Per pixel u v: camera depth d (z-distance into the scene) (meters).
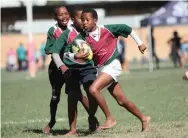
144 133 23.81
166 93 47.84
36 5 154.88
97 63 23.98
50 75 27.14
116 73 23.66
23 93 56.53
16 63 140.50
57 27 25.98
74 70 24.66
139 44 23.95
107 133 24.80
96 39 23.67
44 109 40.69
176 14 89.31
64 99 47.06
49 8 160.50
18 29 164.88
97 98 23.61
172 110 35.16
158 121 29.64
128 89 54.22
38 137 25.61
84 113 36.34
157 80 65.06
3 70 136.12
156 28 150.38
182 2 89.94
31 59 89.75
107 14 163.75
